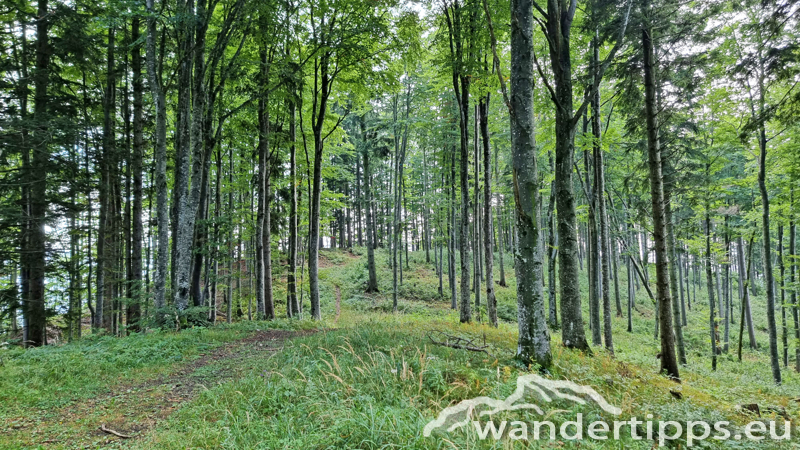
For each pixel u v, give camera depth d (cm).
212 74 1386
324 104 1518
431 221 2984
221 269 2170
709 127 1431
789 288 1625
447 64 1248
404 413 441
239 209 1933
